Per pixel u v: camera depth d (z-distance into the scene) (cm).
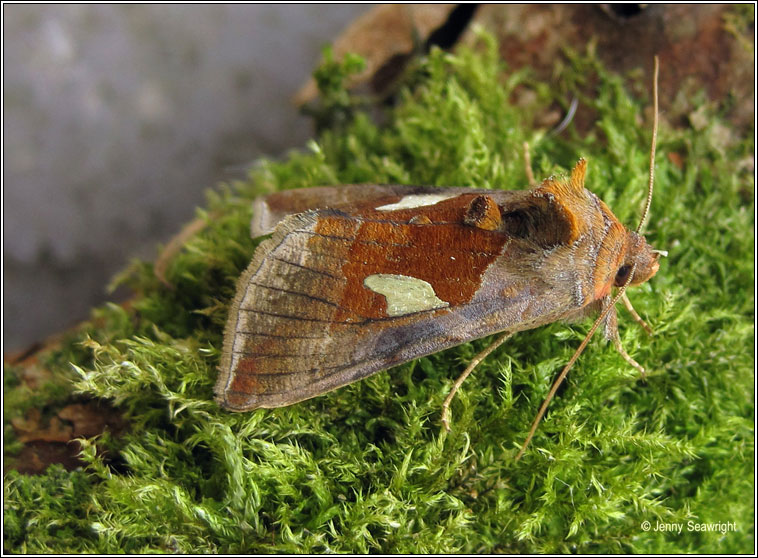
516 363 9
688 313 10
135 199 14
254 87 14
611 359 9
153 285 10
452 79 11
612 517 9
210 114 14
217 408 9
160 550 9
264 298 9
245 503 9
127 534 9
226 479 9
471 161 10
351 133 11
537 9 11
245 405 9
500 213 9
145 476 9
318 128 12
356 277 9
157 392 9
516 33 11
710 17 10
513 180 10
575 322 9
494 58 11
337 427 9
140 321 10
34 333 13
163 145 14
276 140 14
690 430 9
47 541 9
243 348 9
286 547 9
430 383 9
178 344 9
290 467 9
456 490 9
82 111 14
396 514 9
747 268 10
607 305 9
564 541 9
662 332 9
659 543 9
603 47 11
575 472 9
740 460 10
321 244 9
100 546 9
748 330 10
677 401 9
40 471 9
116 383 9
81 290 13
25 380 10
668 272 10
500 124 10
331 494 9
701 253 10
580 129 11
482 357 9
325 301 9
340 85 11
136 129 14
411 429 9
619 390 9
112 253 13
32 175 14
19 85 14
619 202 10
